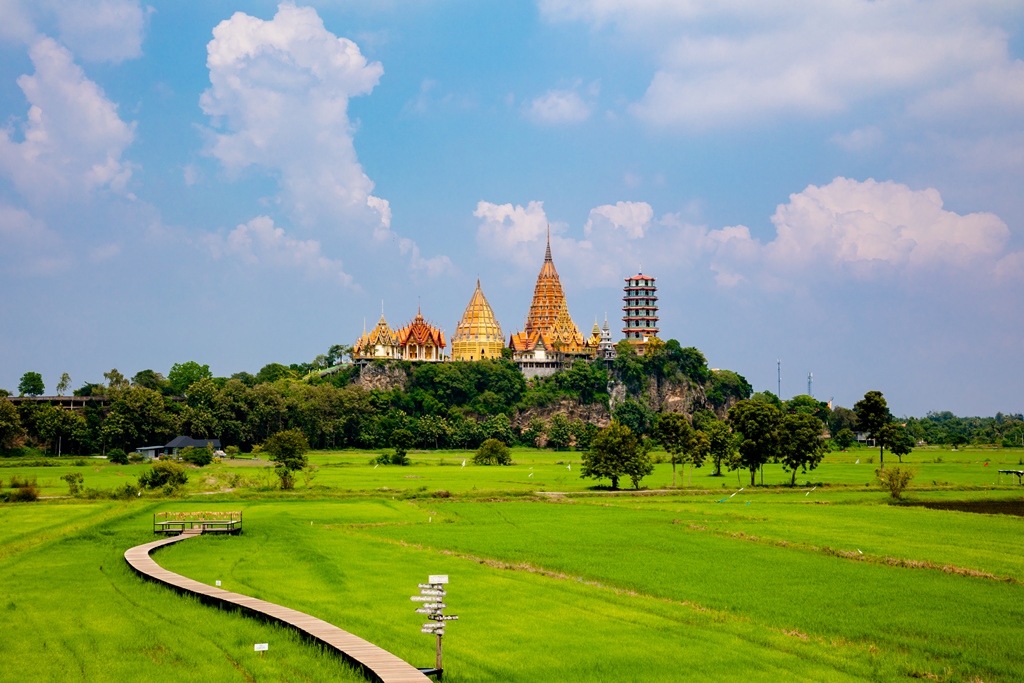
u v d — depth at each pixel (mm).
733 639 73688
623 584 94312
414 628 74750
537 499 176875
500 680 63656
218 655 66500
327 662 64938
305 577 94438
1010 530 131125
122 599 83250
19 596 84312
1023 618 81000
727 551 113062
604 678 64188
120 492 171875
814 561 106438
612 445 197750
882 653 71125
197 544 115062
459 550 113438
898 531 129750
